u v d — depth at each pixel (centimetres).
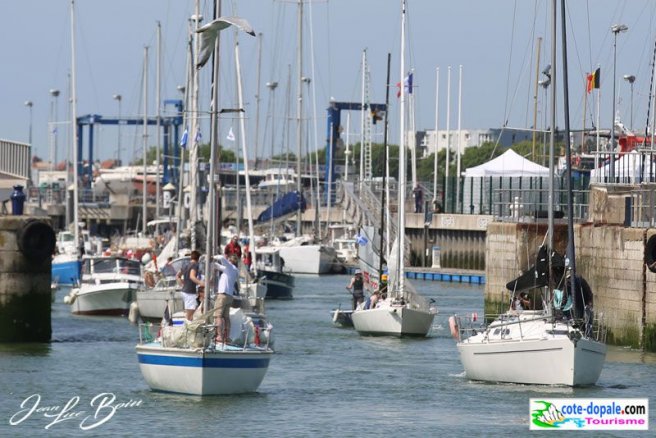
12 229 11012
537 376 8681
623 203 12081
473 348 9012
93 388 8538
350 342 11806
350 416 7669
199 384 7912
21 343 11119
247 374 8088
